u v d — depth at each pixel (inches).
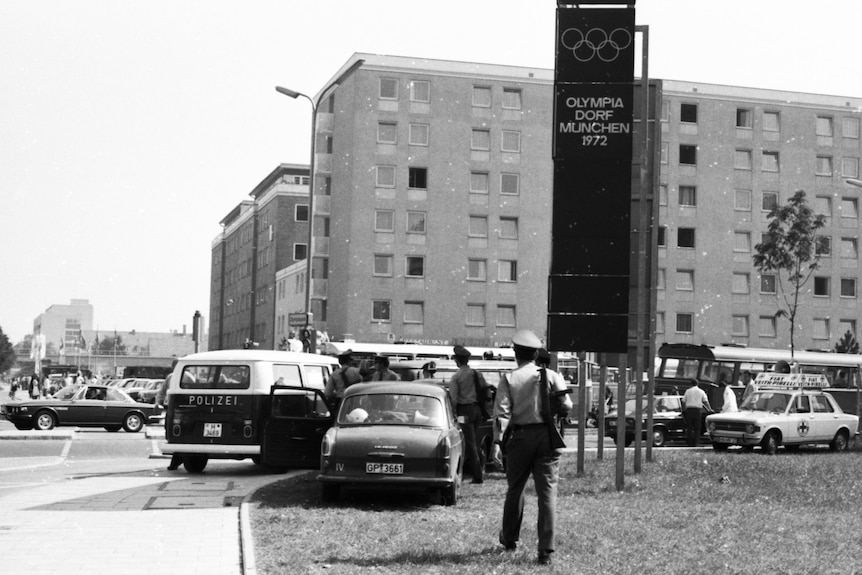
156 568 358.6
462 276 2992.1
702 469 815.7
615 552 399.9
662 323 3171.8
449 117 2999.5
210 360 767.7
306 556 381.4
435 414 582.6
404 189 2970.0
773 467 863.1
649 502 578.9
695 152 3208.7
